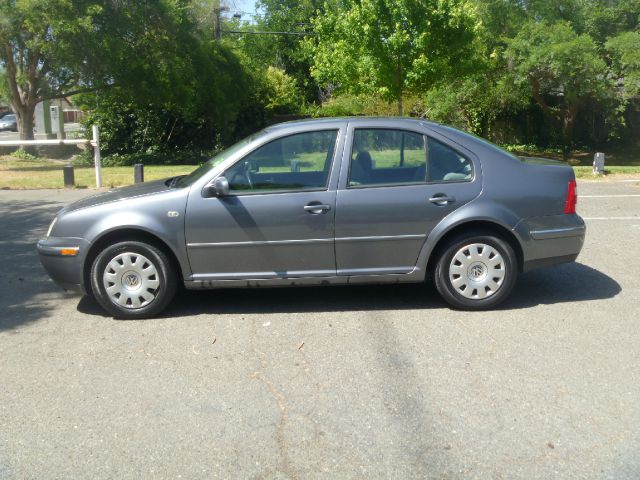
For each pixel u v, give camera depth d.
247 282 6.02
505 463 3.62
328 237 5.96
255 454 3.75
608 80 23.56
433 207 5.96
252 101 33.03
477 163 6.06
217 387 4.62
